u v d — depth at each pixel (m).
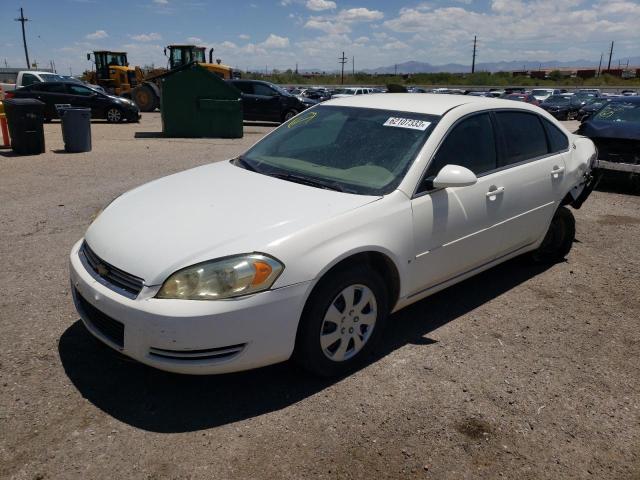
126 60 31.70
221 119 15.96
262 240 2.81
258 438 2.68
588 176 5.21
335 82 87.88
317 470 2.48
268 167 3.86
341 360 3.16
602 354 3.63
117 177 8.98
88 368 3.21
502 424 2.86
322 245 2.91
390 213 3.24
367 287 3.18
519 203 4.22
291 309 2.81
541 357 3.56
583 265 5.31
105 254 2.94
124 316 2.71
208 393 3.02
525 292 4.61
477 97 4.34
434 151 3.58
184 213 3.13
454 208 3.62
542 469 2.56
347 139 3.87
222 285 2.66
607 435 2.82
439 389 3.14
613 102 9.34
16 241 5.44
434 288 3.75
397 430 2.77
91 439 2.62
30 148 11.22
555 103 30.11
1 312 3.88
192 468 2.46
